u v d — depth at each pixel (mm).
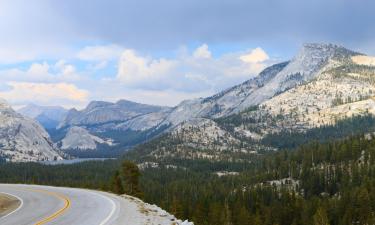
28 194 51406
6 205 41344
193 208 127000
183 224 28141
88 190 59312
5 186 67750
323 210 129125
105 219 30078
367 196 146000
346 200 154000
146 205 40094
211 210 122562
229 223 122375
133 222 28594
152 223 28172
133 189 103812
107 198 46031
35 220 30391
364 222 139375
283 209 152750
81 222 29016
